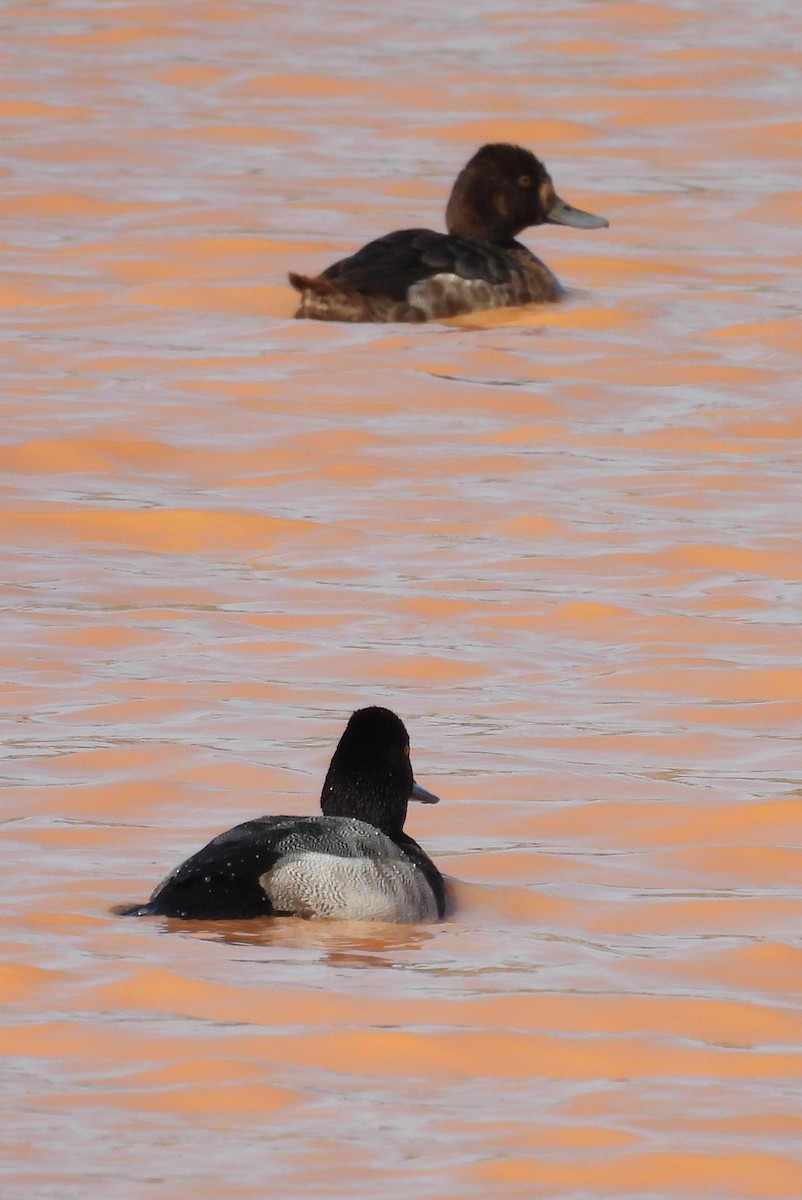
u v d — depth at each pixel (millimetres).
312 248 29484
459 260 26094
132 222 30672
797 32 43125
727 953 10445
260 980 9609
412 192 32719
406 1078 8836
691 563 18266
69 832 12031
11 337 25172
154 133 35656
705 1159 8195
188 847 11820
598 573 17922
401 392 23219
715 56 40906
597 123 36781
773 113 37531
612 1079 8938
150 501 19656
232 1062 8844
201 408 22578
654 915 11055
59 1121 8320
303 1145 8180
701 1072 9047
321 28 43156
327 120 36812
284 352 24641
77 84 38562
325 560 18203
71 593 17188
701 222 31328
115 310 26375
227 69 39844
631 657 15875
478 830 12398
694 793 13008
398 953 10133
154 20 43312
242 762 13359
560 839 12289
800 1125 8539
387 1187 7879
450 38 42469
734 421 22609
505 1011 9492
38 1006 9297
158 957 9789
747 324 26125
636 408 23047
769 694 15094
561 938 10602
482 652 15945
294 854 10266
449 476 20688
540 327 25719
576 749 13883
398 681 15289
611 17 44125
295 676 15320
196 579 17656
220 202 31781
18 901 10656
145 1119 8367
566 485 20453
